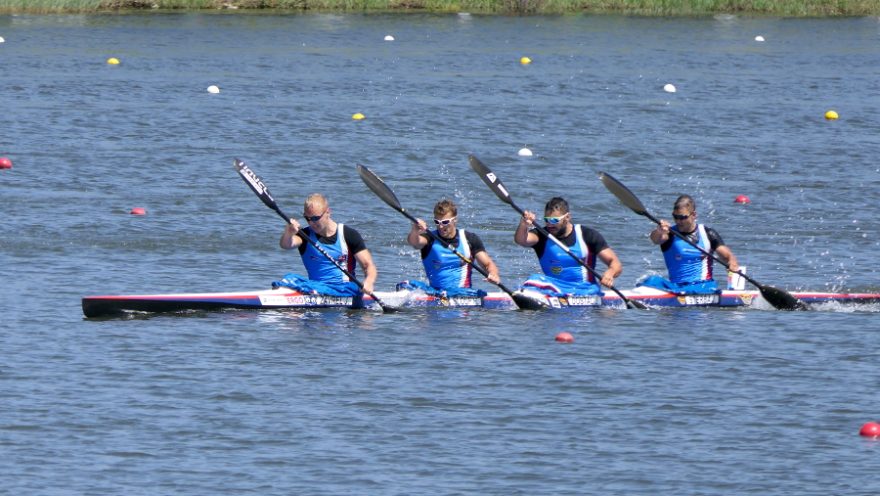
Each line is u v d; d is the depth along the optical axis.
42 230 78.75
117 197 89.50
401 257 75.38
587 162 107.19
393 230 82.31
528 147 113.56
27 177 95.75
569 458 42.62
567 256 65.12
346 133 119.75
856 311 65.19
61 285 66.12
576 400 48.66
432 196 92.62
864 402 48.56
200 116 127.50
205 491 39.56
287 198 90.62
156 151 108.12
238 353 54.50
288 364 52.94
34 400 47.38
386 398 48.56
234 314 61.56
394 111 133.50
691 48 197.62
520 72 168.25
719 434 45.03
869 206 91.44
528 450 43.28
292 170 101.06
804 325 61.47
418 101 141.25
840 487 40.41
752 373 52.44
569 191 95.25
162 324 59.16
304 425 45.41
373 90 149.75
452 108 136.12
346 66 172.25
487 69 171.25
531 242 65.44
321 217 62.34
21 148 107.62
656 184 98.69
